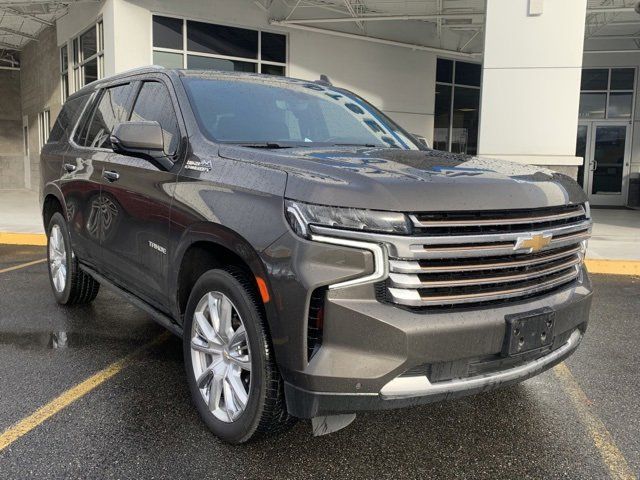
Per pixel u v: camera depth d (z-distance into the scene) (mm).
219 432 3129
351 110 4469
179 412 3496
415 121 17703
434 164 3166
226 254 3238
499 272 2803
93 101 5164
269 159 3051
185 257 3424
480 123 10594
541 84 10336
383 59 16938
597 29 16375
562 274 3199
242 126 3725
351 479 2838
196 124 3588
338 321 2543
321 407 2590
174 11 13875
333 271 2541
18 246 9695
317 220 2570
